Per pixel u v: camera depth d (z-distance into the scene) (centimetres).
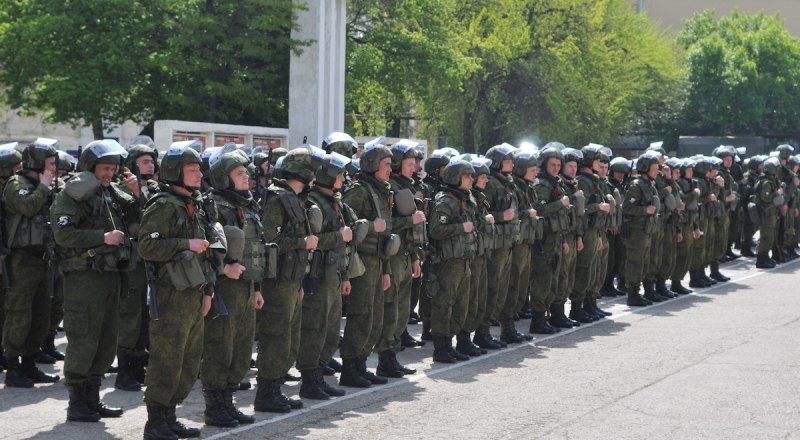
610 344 1155
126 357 906
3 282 885
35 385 912
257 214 782
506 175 1126
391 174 1001
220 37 2461
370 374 940
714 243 1792
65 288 757
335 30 2445
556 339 1202
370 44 2911
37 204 881
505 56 3716
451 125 3972
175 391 710
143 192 870
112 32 2419
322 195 847
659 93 4900
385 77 3011
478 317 1104
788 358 1039
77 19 2394
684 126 5697
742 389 888
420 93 3097
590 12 4047
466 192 1039
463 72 3095
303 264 800
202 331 725
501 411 815
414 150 1002
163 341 700
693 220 1620
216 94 2475
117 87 2428
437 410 821
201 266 703
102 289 759
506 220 1095
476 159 1065
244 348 768
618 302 1554
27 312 895
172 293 699
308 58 2341
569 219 1252
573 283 1307
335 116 2462
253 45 2433
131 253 772
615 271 1616
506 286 1141
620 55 4444
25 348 905
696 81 5603
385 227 909
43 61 2403
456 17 3809
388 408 830
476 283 1076
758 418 780
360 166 928
